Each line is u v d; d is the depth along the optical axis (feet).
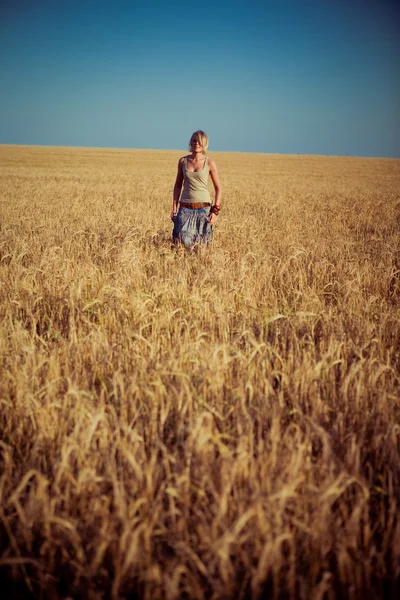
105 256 22.38
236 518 6.67
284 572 6.03
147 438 8.50
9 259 22.22
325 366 10.46
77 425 7.69
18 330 12.27
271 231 32.78
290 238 29.84
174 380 10.27
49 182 83.35
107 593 6.01
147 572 5.62
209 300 15.51
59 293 16.42
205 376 10.02
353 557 6.25
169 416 9.23
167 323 13.57
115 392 9.48
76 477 7.49
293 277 19.48
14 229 29.81
